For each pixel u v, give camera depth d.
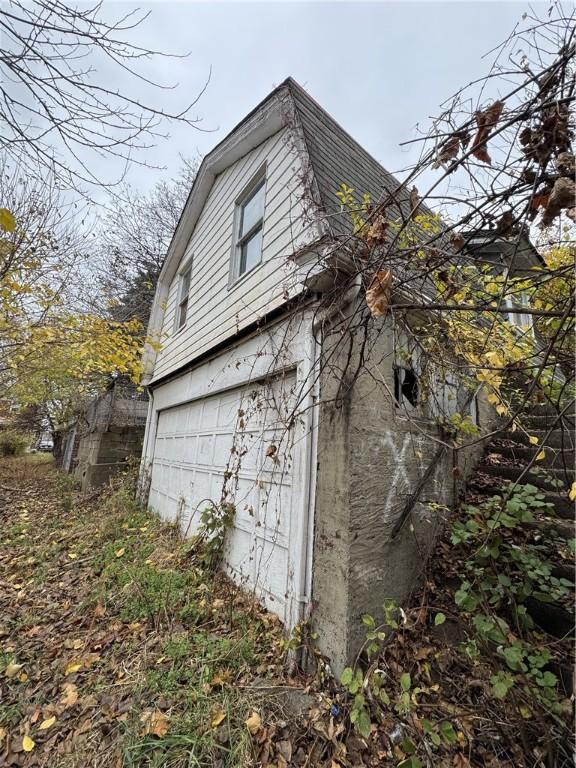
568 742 1.51
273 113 4.09
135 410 9.49
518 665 1.72
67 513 6.79
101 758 1.79
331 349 2.78
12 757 1.84
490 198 1.39
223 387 4.60
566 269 1.50
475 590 2.24
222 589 3.53
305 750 1.82
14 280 5.12
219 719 1.96
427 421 3.26
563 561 2.28
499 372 2.10
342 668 2.21
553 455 3.27
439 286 2.21
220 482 4.44
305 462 2.82
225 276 5.00
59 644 2.76
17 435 15.73
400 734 1.82
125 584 3.56
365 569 2.43
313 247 2.69
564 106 1.17
